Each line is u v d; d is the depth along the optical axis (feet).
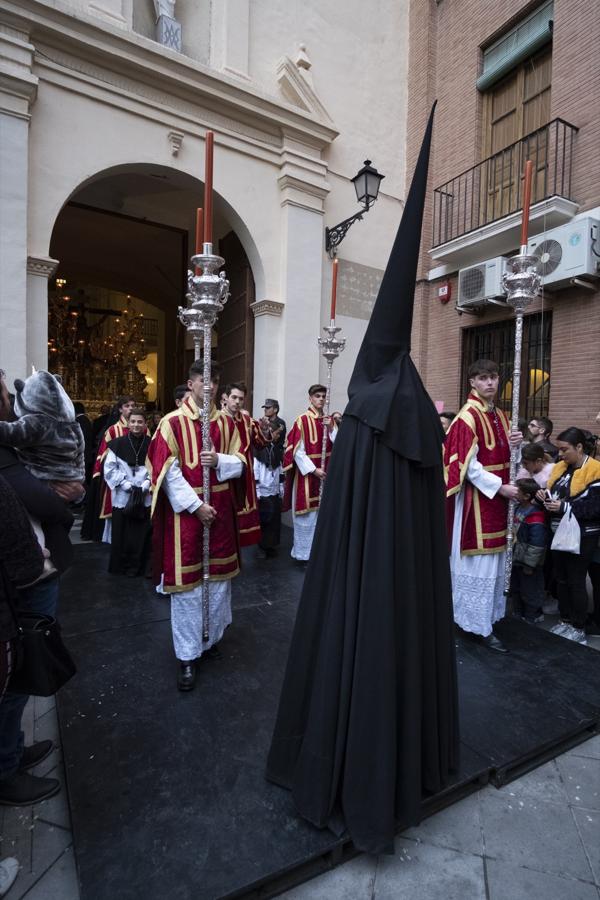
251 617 12.69
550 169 23.34
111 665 10.24
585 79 21.93
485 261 24.89
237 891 5.42
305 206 26.00
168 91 22.03
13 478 6.57
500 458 11.59
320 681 6.21
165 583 9.34
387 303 6.33
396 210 30.94
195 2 23.75
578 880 5.90
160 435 9.65
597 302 21.35
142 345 62.08
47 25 18.75
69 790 6.84
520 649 11.21
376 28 29.71
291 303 25.84
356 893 5.71
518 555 12.69
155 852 5.86
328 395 16.17
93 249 42.04
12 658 5.72
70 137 20.01
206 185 9.07
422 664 6.37
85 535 20.11
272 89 25.66
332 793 6.07
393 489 6.02
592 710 8.86
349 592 5.99
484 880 5.87
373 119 29.71
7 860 5.89
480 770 7.21
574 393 22.13
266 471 17.72
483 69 27.40
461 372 28.07
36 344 19.39
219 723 8.38
